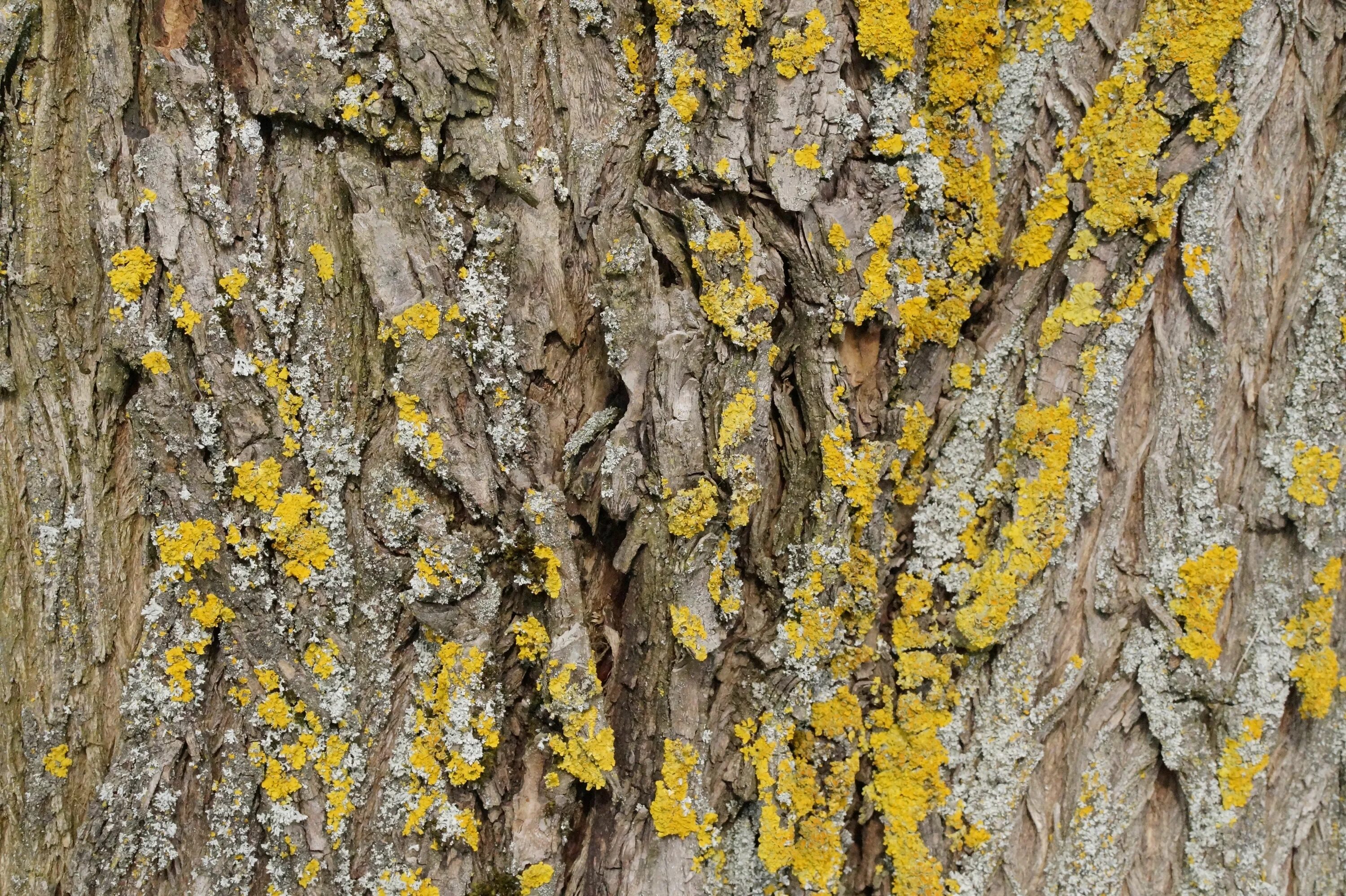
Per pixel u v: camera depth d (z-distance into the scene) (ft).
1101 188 4.31
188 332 4.22
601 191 4.31
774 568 4.31
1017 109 4.33
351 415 4.26
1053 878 4.35
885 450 4.32
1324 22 4.34
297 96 4.23
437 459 4.25
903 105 4.29
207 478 4.23
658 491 4.27
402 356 4.24
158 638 4.25
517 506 4.28
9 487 4.25
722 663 4.31
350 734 4.26
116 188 4.23
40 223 4.23
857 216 4.29
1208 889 4.37
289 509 4.24
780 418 4.32
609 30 4.31
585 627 4.30
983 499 4.35
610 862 4.29
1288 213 4.37
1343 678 4.42
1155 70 4.30
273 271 4.25
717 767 4.31
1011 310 4.35
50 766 4.25
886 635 4.35
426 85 4.24
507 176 4.28
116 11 4.22
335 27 4.24
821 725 4.32
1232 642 4.38
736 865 4.31
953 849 4.34
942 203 4.32
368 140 4.25
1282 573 4.39
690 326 4.26
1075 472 4.33
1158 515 4.36
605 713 4.31
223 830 4.25
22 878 4.25
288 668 4.25
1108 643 4.37
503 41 4.28
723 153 4.27
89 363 4.25
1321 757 4.42
